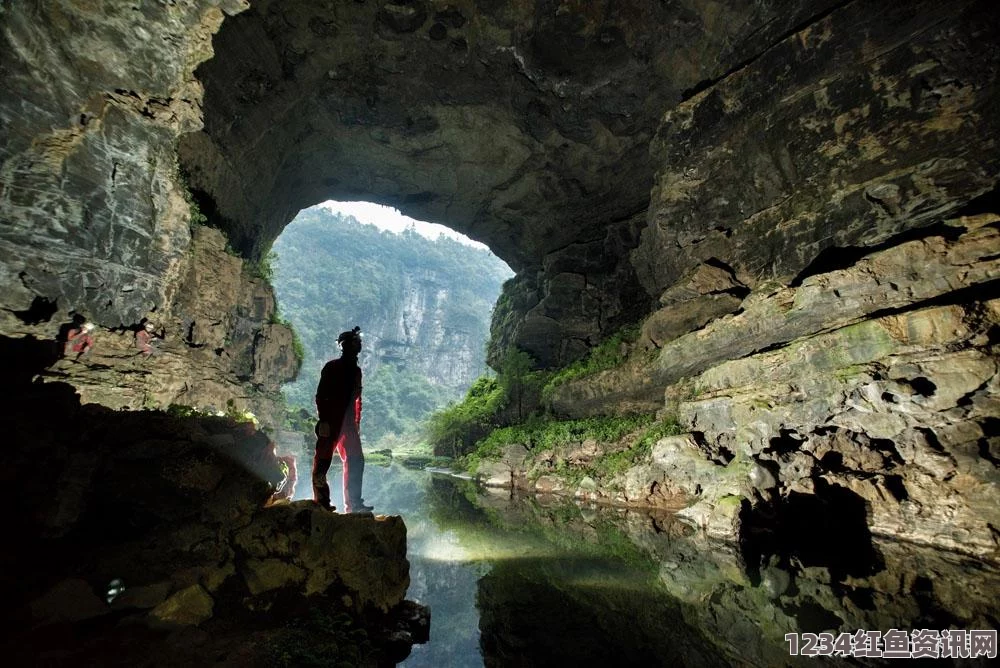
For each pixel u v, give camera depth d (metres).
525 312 28.27
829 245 12.17
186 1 9.43
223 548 4.05
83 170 8.67
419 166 23.31
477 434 27.20
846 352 9.09
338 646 3.38
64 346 8.09
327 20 15.29
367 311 102.31
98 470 4.23
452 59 17.53
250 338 15.12
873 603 5.13
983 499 7.16
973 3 9.89
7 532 3.70
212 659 2.97
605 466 14.23
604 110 18.70
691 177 15.35
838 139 12.04
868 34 11.32
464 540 8.48
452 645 4.13
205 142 13.21
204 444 4.70
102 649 2.91
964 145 10.21
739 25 13.95
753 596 5.46
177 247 10.66
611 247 23.86
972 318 7.73
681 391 13.52
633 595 5.55
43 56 7.89
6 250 7.74
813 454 9.41
